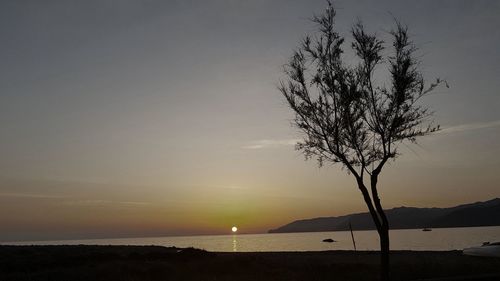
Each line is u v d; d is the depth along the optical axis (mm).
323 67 19703
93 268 30766
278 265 33906
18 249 59281
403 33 19234
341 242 138250
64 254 45312
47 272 29359
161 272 28750
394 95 18984
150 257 40594
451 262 29812
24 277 27484
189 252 42875
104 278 26797
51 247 67812
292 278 25766
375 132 19172
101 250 57562
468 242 103000
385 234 19109
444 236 145750
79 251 54344
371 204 19438
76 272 28969
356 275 25828
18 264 35125
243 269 30953
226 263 32812
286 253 58031
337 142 19344
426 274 24203
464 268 25812
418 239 129000
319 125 19547
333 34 19781
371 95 19250
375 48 19281
